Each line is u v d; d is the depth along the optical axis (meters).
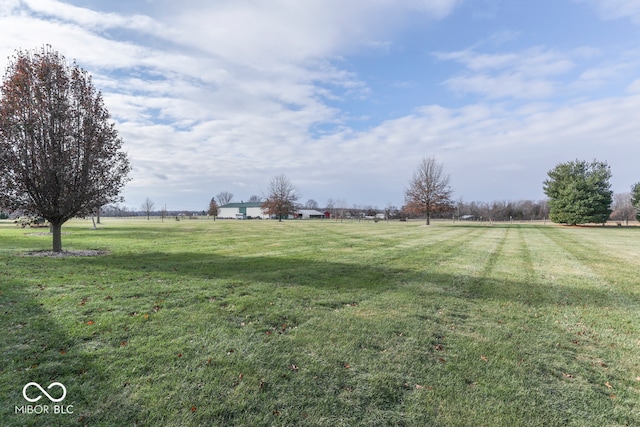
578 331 5.05
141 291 6.60
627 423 2.91
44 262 9.67
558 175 43.38
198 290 6.82
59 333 4.34
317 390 3.29
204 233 24.17
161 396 3.09
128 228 30.48
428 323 5.25
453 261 11.69
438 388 3.38
